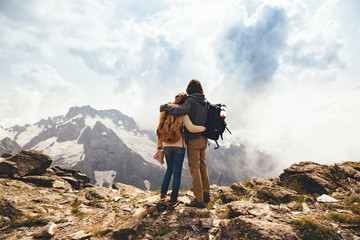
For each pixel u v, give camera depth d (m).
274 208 3.86
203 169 4.60
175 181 4.28
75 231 4.13
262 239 2.52
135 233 3.51
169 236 3.25
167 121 4.10
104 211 5.24
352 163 5.75
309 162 6.04
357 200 3.77
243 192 5.22
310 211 3.68
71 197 7.42
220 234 3.02
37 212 5.43
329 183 4.82
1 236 4.27
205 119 4.25
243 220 2.91
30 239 3.91
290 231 2.61
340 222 3.13
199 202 4.25
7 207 5.24
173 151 4.27
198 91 4.40
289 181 5.46
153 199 5.46
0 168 8.55
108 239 3.51
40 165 9.47
